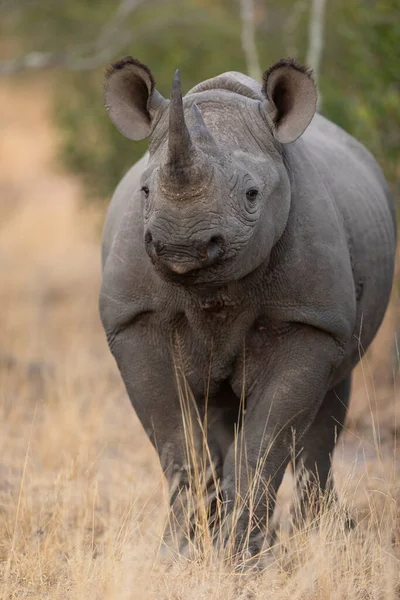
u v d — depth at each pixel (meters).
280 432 13.70
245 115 12.75
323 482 15.90
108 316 13.97
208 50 36.31
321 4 29.41
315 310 13.50
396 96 24.20
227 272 12.07
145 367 13.97
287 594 12.39
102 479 17.95
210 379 14.01
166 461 14.23
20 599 12.48
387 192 17.80
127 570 12.32
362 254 15.21
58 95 38.94
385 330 26.50
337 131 17.47
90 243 50.34
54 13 40.47
